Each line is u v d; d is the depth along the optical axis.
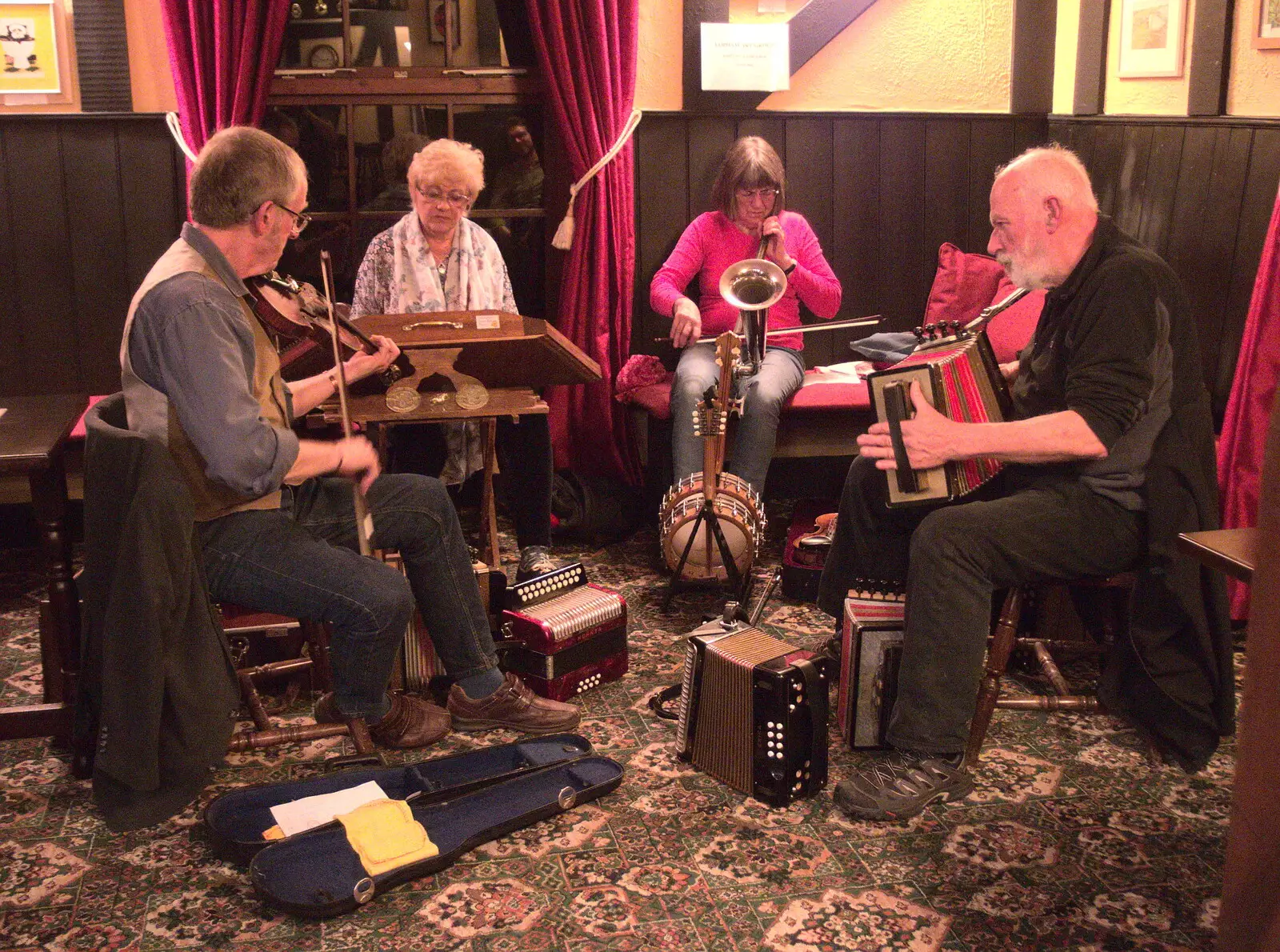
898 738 2.63
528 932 2.17
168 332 2.32
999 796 2.62
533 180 4.34
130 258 4.08
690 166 4.42
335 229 4.22
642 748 2.84
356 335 2.92
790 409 3.96
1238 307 3.78
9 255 4.00
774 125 4.46
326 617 2.55
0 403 3.01
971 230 4.70
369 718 2.68
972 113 4.66
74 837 2.47
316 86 4.09
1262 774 0.81
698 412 3.46
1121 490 2.62
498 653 3.09
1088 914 2.21
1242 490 3.28
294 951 2.11
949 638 2.57
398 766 2.67
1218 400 3.90
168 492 2.23
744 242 4.17
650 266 4.47
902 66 4.59
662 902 2.25
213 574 2.50
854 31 4.52
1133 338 2.54
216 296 2.37
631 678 3.22
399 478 2.78
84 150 3.98
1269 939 0.81
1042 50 4.66
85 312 4.09
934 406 2.70
